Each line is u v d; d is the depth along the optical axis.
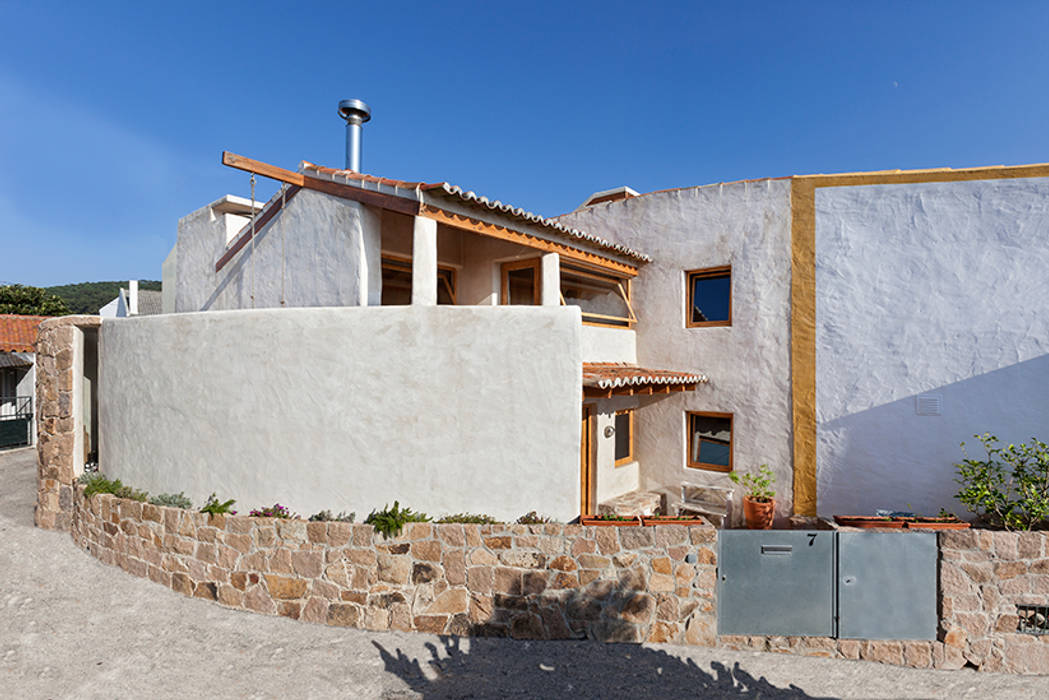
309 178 10.29
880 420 10.02
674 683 6.39
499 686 6.27
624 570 7.21
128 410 10.14
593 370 10.17
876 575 7.02
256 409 8.55
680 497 11.88
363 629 7.43
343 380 8.15
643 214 12.75
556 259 11.11
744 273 11.27
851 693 6.31
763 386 11.01
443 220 9.01
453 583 7.37
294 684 6.25
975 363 9.44
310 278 10.47
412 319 8.02
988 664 6.83
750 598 7.12
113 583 8.64
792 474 10.67
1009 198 9.27
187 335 9.23
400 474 7.98
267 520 7.83
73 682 6.21
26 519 11.52
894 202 10.01
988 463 8.98
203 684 6.22
